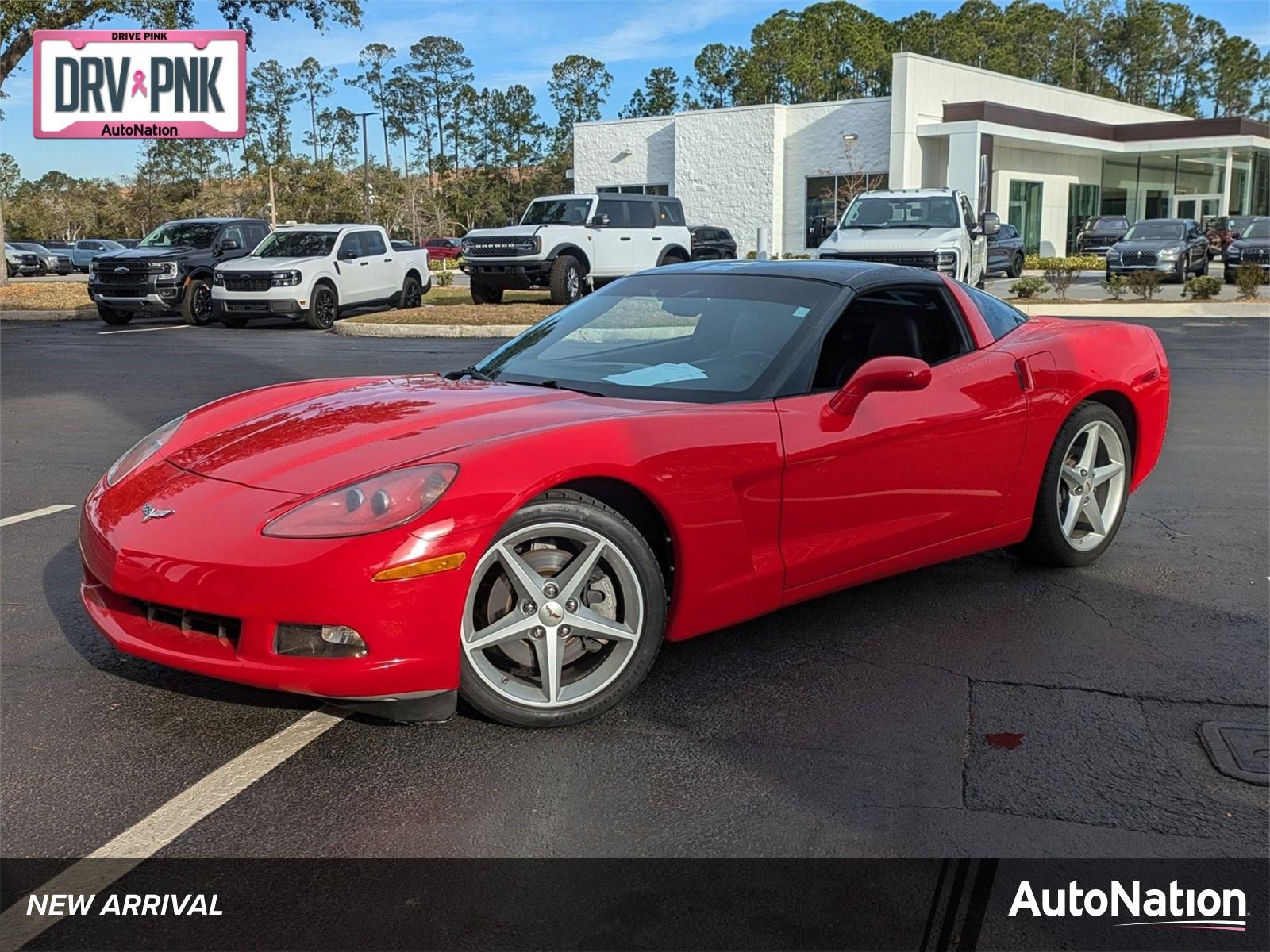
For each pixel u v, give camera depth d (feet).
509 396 11.25
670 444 10.14
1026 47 341.82
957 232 50.93
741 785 9.02
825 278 13.12
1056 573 14.85
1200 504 18.81
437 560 8.84
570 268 60.29
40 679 11.09
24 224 271.28
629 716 10.32
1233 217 108.47
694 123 120.67
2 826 8.36
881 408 11.87
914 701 10.69
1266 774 9.25
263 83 315.99
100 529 9.84
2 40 79.15
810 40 255.91
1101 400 14.96
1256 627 12.78
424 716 9.41
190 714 10.32
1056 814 8.60
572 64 298.56
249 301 56.08
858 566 11.99
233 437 10.85
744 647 12.10
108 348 45.91
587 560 9.79
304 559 8.66
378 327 52.75
